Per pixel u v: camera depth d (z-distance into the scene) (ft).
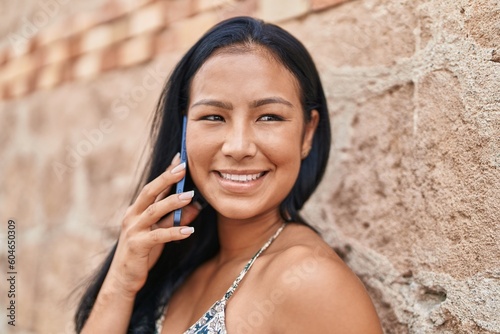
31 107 9.78
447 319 4.28
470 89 4.16
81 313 5.60
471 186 4.12
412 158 4.68
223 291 4.57
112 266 5.08
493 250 3.95
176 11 7.41
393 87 4.92
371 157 5.11
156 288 5.44
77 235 8.50
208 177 4.49
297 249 4.14
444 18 4.41
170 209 4.70
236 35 4.49
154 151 5.19
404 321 4.68
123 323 5.00
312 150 4.99
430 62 4.53
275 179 4.42
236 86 4.32
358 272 5.16
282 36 4.56
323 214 5.57
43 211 9.25
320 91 4.90
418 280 4.57
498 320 3.90
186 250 5.48
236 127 4.31
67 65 9.14
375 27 5.13
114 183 8.02
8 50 10.52
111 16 8.43
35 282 9.12
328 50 5.59
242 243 4.84
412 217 4.66
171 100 4.97
